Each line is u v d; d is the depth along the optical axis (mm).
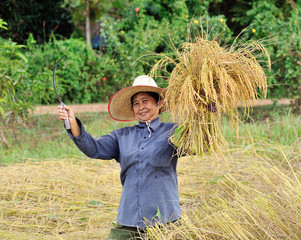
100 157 2865
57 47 12289
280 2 13445
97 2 18359
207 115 2555
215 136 2539
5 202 4215
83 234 3514
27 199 4426
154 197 2695
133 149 2779
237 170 4691
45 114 9594
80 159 6074
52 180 4766
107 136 2912
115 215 3953
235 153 5430
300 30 8109
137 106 2908
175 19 12938
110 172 5230
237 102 2623
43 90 7449
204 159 5270
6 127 7820
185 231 2646
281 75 8180
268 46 8242
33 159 5926
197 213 3055
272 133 6324
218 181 4371
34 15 16141
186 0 13969
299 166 4676
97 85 12039
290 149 5441
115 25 12117
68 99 12031
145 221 2664
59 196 4480
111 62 11352
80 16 17703
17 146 6871
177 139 2598
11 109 6586
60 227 3764
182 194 4383
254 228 2594
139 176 2734
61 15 17438
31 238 3506
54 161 5719
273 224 2549
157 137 2791
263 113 7992
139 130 2887
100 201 4305
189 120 2555
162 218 2676
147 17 12734
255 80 2621
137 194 2721
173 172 2799
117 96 3020
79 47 12188
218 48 2639
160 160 2715
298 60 7746
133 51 10328
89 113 9344
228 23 14766
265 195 3055
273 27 8477
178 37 10445
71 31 18016
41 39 16422
